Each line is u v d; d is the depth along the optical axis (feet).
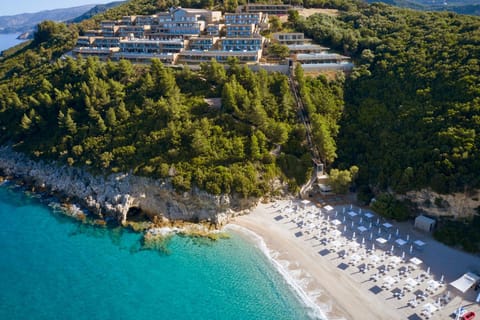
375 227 257.75
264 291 206.49
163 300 203.82
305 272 218.38
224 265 228.22
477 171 236.43
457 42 334.85
